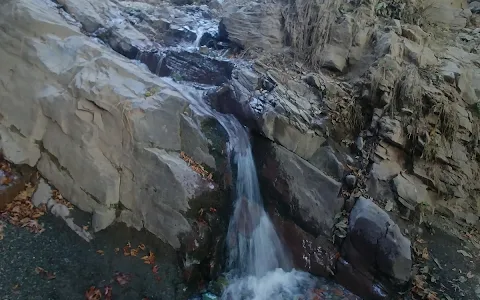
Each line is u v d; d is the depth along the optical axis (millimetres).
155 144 6137
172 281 5617
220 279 6004
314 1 8352
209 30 9250
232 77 7320
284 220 6645
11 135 6277
